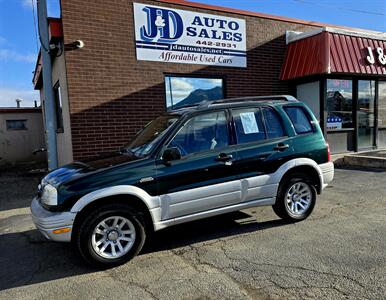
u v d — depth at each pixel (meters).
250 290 3.14
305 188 5.07
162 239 4.61
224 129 4.59
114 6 7.67
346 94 10.25
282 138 4.93
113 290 3.29
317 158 5.12
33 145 15.77
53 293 3.30
